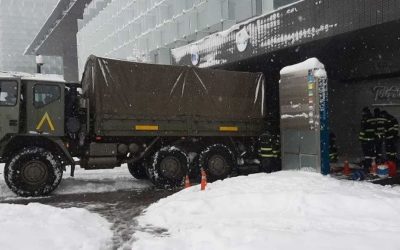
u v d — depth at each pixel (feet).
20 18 266.16
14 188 31.27
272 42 44.21
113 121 34.35
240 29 49.11
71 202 29.94
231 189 27.48
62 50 188.44
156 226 22.04
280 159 40.75
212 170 38.47
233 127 39.65
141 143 36.70
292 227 19.45
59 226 19.80
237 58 49.78
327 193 24.06
